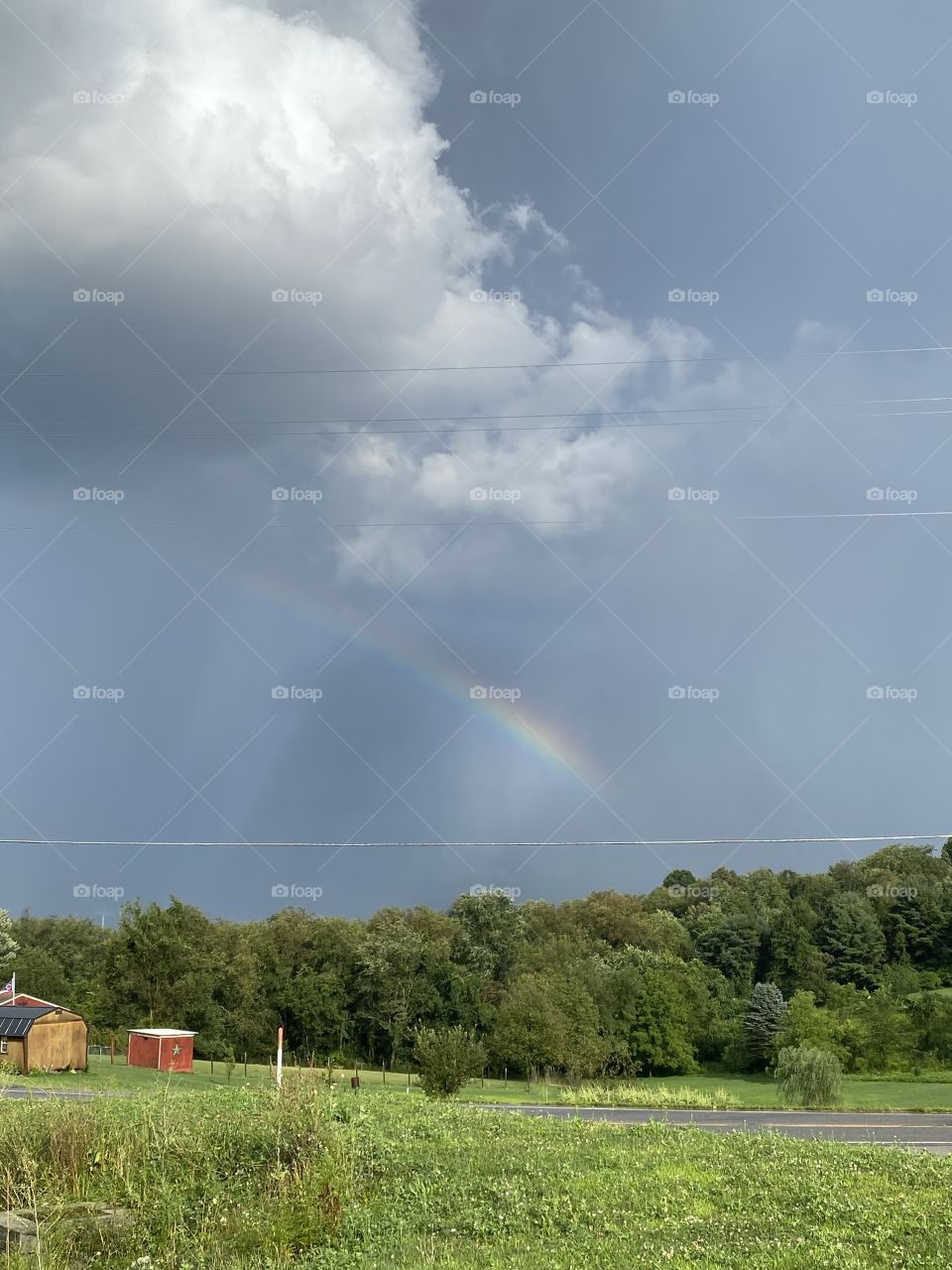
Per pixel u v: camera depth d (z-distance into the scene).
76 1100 15.80
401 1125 17.31
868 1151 17.98
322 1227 11.91
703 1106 44.44
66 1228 11.41
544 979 68.25
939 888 104.88
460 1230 12.09
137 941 70.94
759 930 103.19
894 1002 75.31
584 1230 12.00
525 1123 20.23
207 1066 61.59
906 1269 10.60
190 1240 11.48
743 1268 10.52
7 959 78.56
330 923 88.25
